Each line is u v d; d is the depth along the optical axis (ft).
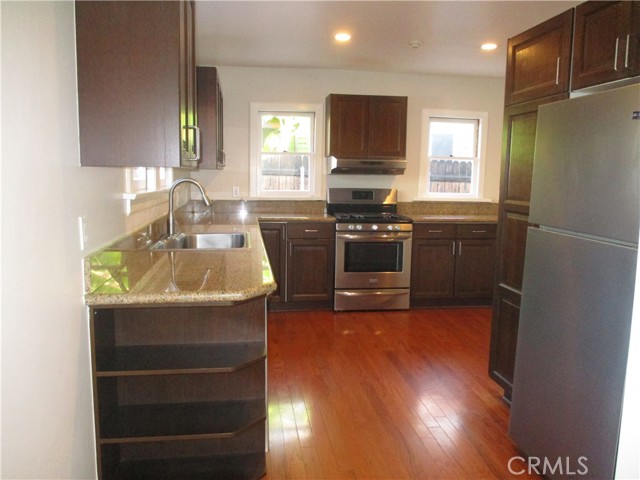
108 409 5.83
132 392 6.33
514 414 7.07
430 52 13.12
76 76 5.24
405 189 16.52
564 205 6.03
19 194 3.82
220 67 15.20
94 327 5.35
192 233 10.41
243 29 11.16
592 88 6.48
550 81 7.26
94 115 5.33
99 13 5.29
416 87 16.11
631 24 5.69
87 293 5.26
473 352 11.28
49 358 4.35
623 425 5.03
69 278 4.86
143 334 6.30
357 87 15.83
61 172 4.74
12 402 3.66
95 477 5.51
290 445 7.27
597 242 5.40
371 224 14.38
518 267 8.21
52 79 4.56
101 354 5.53
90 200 5.61
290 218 14.25
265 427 6.53
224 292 5.29
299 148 16.02
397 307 14.85
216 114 11.72
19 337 3.78
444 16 10.25
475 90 16.44
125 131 5.39
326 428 7.78
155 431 5.69
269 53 13.41
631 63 5.64
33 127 4.11
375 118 14.85
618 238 5.15
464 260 15.14
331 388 9.23
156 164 5.46
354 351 11.25
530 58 7.82
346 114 14.73
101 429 5.52
